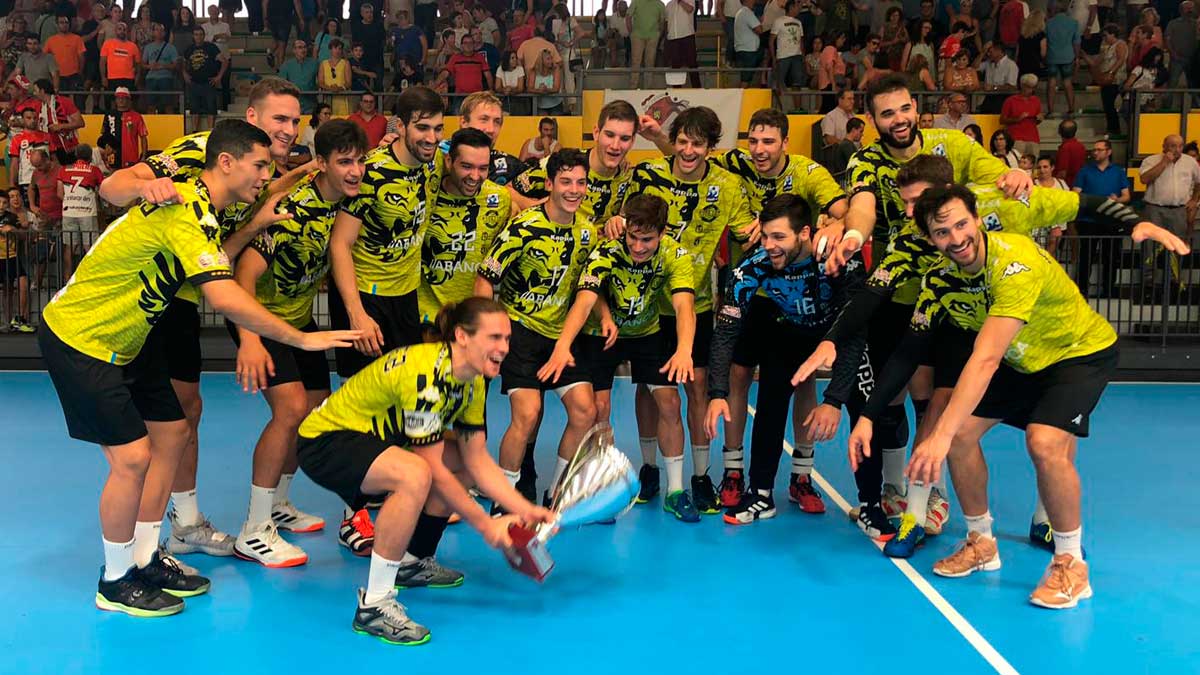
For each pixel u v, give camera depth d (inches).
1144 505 215.8
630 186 211.9
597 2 646.5
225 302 143.9
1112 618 156.3
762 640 148.9
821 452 263.6
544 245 191.9
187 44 570.3
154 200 139.6
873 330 198.8
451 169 190.4
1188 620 155.5
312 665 139.9
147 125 514.0
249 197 150.3
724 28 561.6
